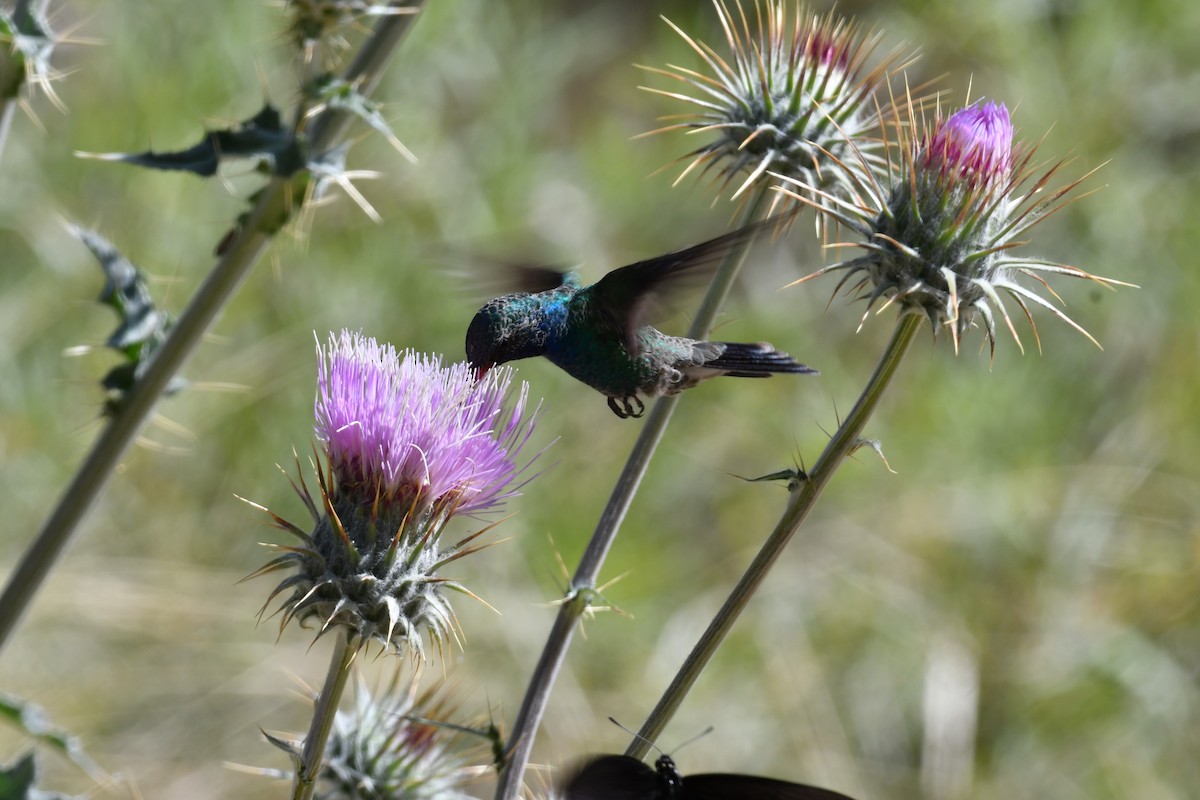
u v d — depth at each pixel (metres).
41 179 13.62
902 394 14.75
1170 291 14.69
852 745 12.96
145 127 13.88
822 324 15.45
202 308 6.77
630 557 13.46
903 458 14.29
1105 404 14.44
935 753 12.70
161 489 13.09
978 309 5.36
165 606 12.46
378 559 4.91
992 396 14.29
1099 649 13.19
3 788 6.34
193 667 12.30
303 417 13.52
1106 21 15.60
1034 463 14.06
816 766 12.73
